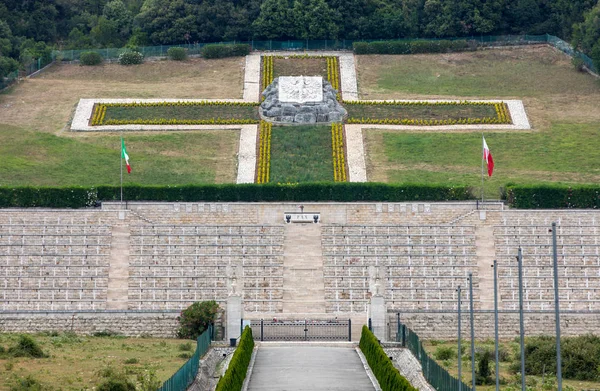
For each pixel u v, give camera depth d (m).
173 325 148.62
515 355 130.75
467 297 152.00
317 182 170.25
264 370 120.69
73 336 144.75
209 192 169.50
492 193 176.38
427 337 149.00
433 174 187.62
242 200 169.38
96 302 151.75
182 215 163.25
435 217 162.50
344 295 152.75
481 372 117.62
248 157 194.50
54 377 113.75
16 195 167.38
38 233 157.62
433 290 152.75
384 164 191.62
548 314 149.75
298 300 152.00
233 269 149.12
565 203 166.75
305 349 133.75
